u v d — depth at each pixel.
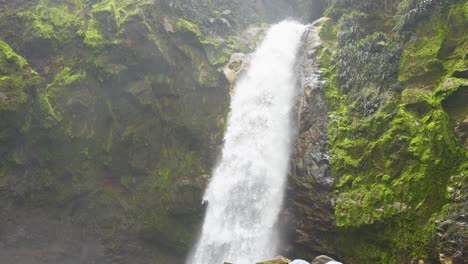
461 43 12.28
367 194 11.90
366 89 13.54
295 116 15.35
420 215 10.59
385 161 11.93
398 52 13.41
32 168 14.22
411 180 11.05
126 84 15.48
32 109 13.76
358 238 11.98
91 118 15.05
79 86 14.85
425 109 11.74
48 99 14.35
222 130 16.59
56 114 14.28
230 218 15.18
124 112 15.45
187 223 15.89
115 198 15.66
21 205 14.30
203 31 18.39
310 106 14.76
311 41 17.34
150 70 15.80
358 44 14.51
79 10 16.36
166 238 15.83
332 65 15.45
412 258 10.53
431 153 10.90
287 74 16.78
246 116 16.45
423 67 12.54
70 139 14.59
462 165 10.23
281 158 14.96
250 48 18.81
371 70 13.66
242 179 15.43
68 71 14.93
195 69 16.91
